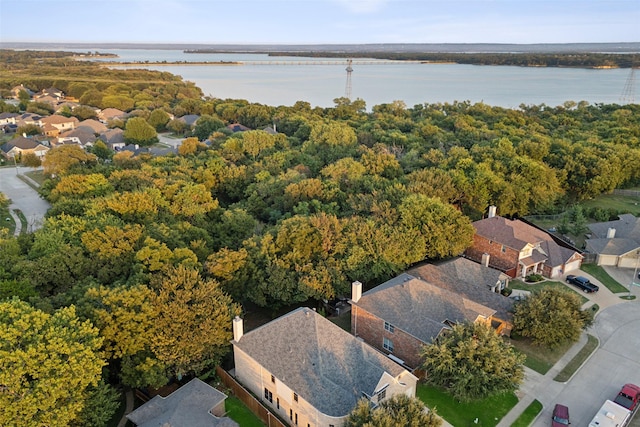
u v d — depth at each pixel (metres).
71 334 30.25
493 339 35.44
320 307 49.94
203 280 42.19
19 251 48.09
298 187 67.06
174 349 35.12
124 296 35.25
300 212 61.41
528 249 57.69
